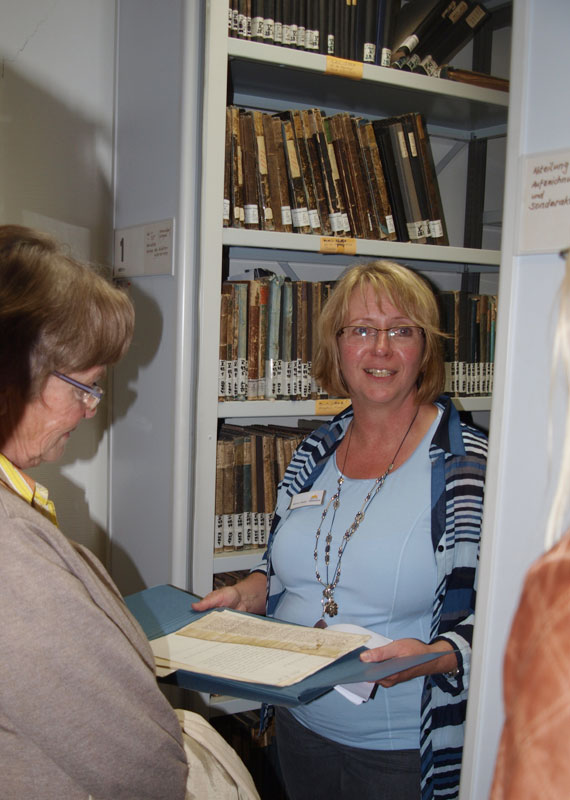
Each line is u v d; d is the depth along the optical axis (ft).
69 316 2.82
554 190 2.54
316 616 4.42
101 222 6.70
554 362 1.40
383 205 6.15
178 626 4.06
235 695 3.23
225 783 3.05
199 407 5.31
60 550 2.53
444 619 4.08
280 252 7.25
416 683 4.07
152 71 5.55
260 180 5.54
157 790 2.60
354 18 5.74
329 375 5.14
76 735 2.35
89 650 2.39
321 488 4.81
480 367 6.98
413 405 4.64
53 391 2.93
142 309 5.88
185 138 5.07
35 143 6.32
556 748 1.12
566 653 1.16
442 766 3.99
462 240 8.39
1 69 6.10
